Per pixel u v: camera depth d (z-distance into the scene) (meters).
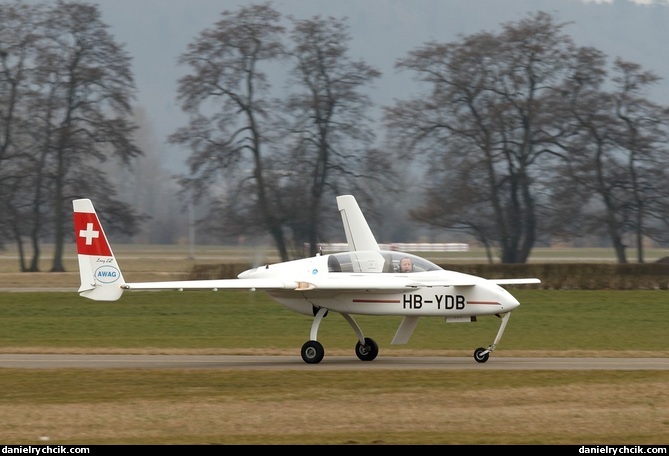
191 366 76.56
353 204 98.62
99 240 76.00
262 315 130.25
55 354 86.94
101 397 60.41
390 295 77.44
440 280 76.69
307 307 80.00
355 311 78.38
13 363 78.88
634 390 61.50
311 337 78.44
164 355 86.25
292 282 76.12
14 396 60.88
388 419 53.03
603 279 168.75
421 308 76.94
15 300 149.00
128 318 128.25
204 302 145.88
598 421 52.44
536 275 172.12
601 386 63.06
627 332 111.81
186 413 54.88
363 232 98.25
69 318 128.75
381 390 62.00
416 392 61.12
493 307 76.06
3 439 48.44
